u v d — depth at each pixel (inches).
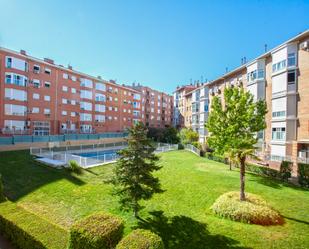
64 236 211.8
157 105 2768.2
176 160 949.2
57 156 807.7
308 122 782.5
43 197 458.0
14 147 988.6
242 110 400.2
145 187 361.7
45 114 1433.3
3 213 255.4
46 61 1486.2
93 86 1839.3
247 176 669.3
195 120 1710.1
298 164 612.1
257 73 990.4
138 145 356.8
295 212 388.2
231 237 296.2
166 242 289.9
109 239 191.3
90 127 1797.5
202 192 488.1
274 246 273.7
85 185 531.8
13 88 1253.7
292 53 830.5
